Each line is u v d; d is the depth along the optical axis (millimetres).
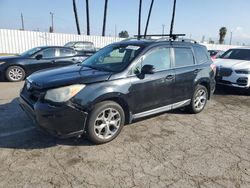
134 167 3455
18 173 3211
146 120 5320
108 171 3334
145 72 4379
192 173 3359
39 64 9883
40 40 22781
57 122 3584
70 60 10383
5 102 6340
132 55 4539
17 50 21891
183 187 3051
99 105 3924
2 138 4195
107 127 4090
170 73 4949
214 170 3451
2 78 9523
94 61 4996
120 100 4211
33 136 4305
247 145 4297
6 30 21125
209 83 5953
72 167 3396
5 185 2961
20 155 3664
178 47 5293
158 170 3400
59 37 23688
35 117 3729
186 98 5473
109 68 4473
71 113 3645
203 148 4117
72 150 3867
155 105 4793
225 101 7348
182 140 4398
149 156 3773
